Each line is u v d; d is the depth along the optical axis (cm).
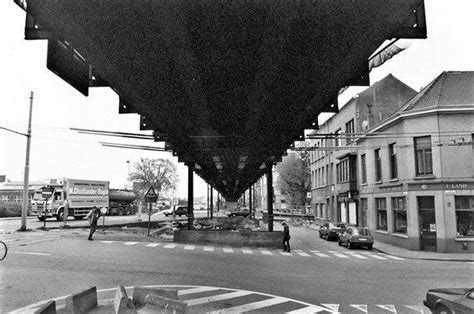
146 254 1791
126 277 1224
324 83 1142
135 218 5162
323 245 2833
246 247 2502
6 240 2131
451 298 730
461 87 2547
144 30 817
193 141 2098
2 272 1243
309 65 1002
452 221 2338
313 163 5759
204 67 1016
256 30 824
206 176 4366
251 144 2177
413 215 2506
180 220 4909
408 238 2522
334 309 891
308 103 1365
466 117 2391
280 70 1030
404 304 948
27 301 901
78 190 4256
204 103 1333
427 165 2495
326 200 4825
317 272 1460
